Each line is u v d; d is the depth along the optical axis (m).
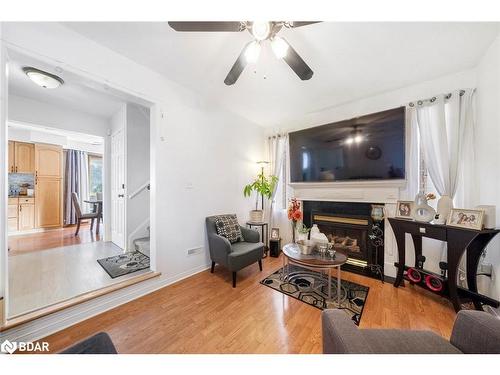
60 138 4.79
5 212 1.34
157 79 2.23
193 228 2.64
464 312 0.97
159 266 2.27
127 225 3.12
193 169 2.65
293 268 2.80
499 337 0.83
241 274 2.62
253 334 1.53
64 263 2.59
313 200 3.14
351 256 2.78
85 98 3.05
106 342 0.89
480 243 1.77
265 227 3.71
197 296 2.07
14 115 2.96
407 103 2.45
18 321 1.40
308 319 1.71
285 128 3.68
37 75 2.26
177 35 1.67
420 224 2.00
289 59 1.51
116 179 3.58
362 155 2.59
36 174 4.49
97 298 1.79
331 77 2.26
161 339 1.47
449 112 2.17
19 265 2.52
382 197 2.53
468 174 2.09
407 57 1.91
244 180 3.52
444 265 1.91
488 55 1.81
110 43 1.78
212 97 2.80
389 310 1.82
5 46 1.36
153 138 2.27
